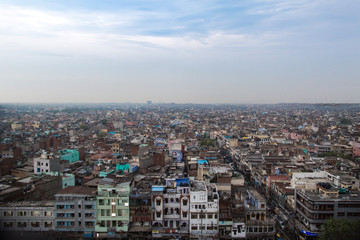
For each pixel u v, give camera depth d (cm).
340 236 7731
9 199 10150
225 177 11994
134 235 9019
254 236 9225
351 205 9169
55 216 9125
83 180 13900
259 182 15100
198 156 18988
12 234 9144
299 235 9431
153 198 9212
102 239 8994
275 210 11775
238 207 9675
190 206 9231
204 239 9056
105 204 9169
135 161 16175
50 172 12962
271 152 19975
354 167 16162
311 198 9456
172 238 9012
